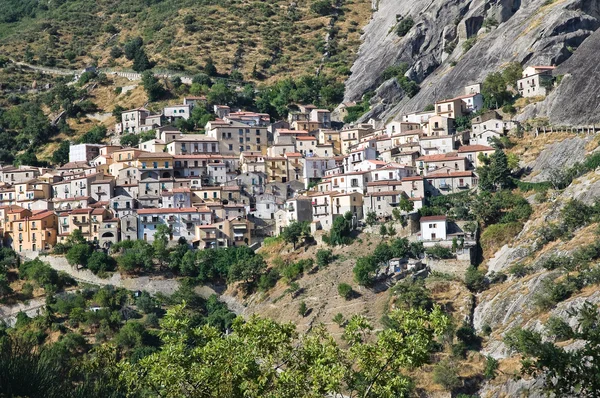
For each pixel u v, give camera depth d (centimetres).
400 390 8175
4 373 5891
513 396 15612
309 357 9019
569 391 5900
